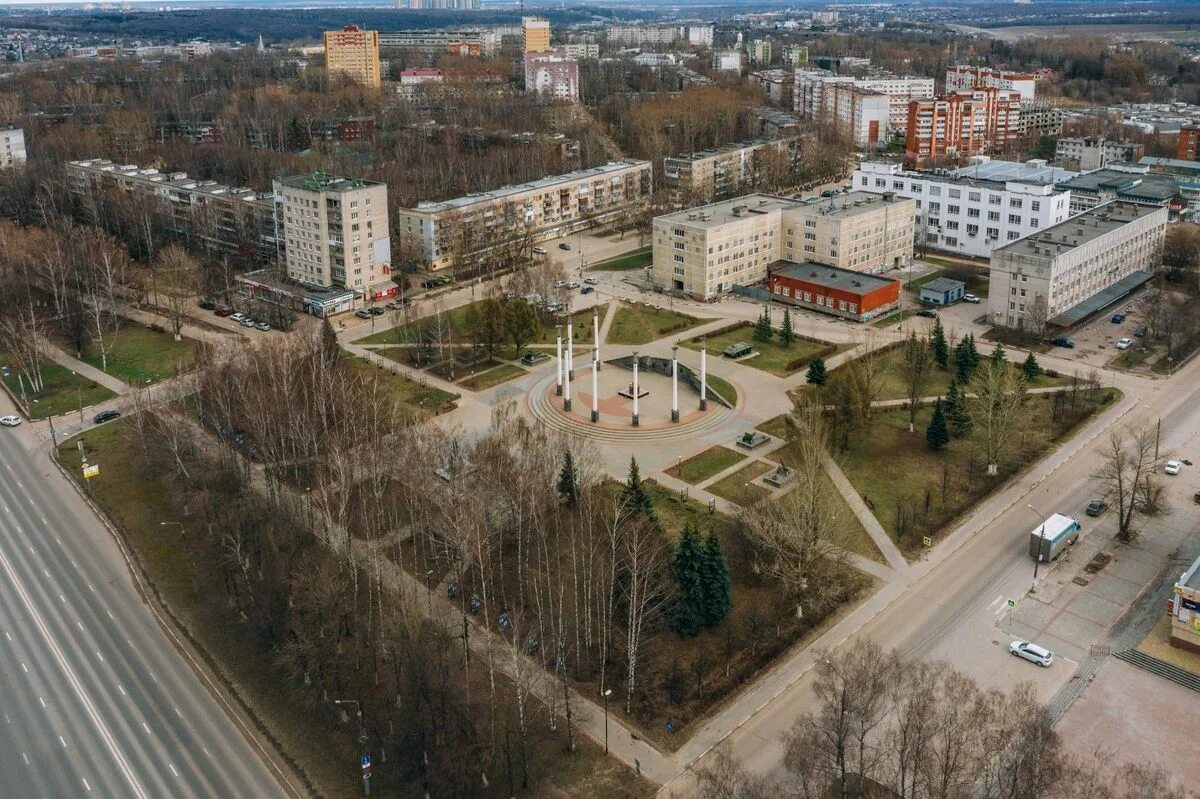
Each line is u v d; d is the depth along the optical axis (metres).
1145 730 134.75
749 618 159.38
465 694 140.75
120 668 153.25
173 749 136.75
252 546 175.62
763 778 126.81
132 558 181.88
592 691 144.50
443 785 126.69
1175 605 149.25
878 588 167.88
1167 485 199.50
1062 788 111.50
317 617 152.88
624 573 158.62
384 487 194.25
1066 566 173.75
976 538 182.62
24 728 141.25
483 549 165.75
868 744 126.00
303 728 139.00
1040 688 143.25
